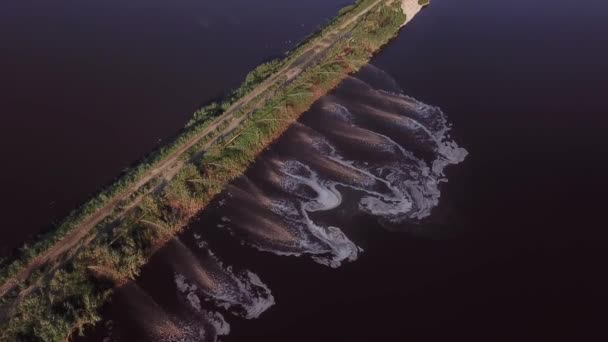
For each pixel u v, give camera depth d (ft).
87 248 203.00
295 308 199.82
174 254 215.31
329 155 266.77
